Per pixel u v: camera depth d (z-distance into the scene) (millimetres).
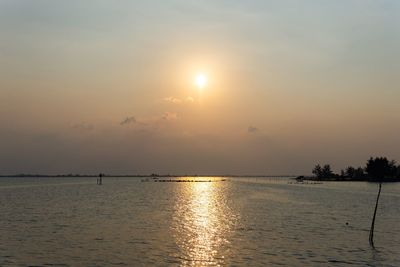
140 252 39531
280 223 61094
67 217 68438
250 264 35281
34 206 91188
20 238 46906
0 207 88438
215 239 46500
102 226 57000
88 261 36031
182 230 53250
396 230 55156
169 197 127125
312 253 39688
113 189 192375
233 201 109250
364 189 194250
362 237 48875
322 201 111250
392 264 35844
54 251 39938
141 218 66938
